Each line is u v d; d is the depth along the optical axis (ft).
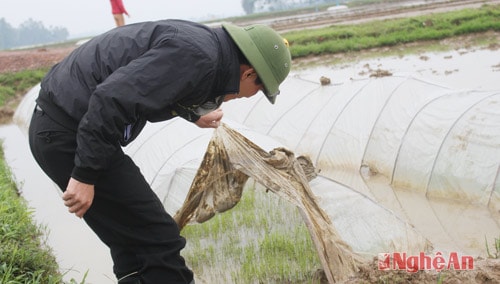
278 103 27.58
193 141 19.13
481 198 17.94
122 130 7.27
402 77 23.90
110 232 8.66
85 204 7.55
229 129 12.66
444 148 19.39
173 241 8.79
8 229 14.57
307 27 75.82
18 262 12.88
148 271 8.70
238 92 8.39
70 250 17.83
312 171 14.37
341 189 15.15
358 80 25.59
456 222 17.24
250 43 8.13
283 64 8.51
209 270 14.85
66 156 8.01
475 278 11.64
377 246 13.71
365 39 50.78
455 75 34.42
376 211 14.60
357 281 11.74
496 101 19.70
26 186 25.66
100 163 7.24
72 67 7.95
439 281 11.29
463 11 57.62
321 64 45.75
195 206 13.41
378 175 21.76
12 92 51.52
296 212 16.84
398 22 56.70
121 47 7.75
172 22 7.93
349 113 23.70
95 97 7.01
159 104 7.19
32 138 8.17
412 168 20.12
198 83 7.47
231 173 13.07
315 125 24.70
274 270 14.12
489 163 18.03
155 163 18.63
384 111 22.52
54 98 7.84
